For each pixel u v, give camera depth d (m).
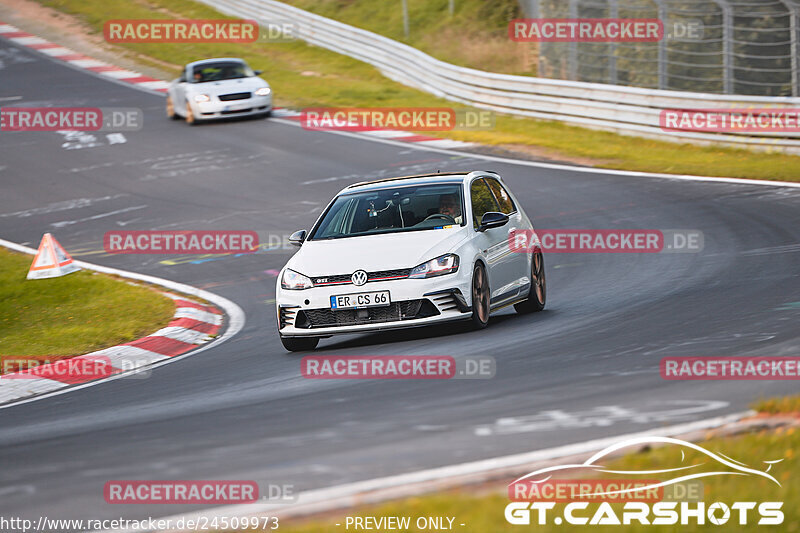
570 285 44.06
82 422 26.67
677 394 22.30
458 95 99.81
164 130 93.00
